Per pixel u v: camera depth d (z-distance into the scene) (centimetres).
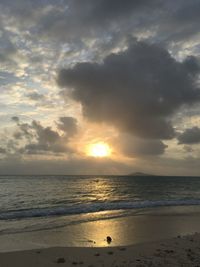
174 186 7712
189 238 1296
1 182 8819
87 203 3225
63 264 905
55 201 3547
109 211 2462
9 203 3319
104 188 6419
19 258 970
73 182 9338
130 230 1589
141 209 2662
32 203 3303
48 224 1756
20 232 1493
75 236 1408
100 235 1440
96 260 945
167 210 2617
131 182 9944
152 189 6294
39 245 1221
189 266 860
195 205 3150
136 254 1017
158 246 1138
